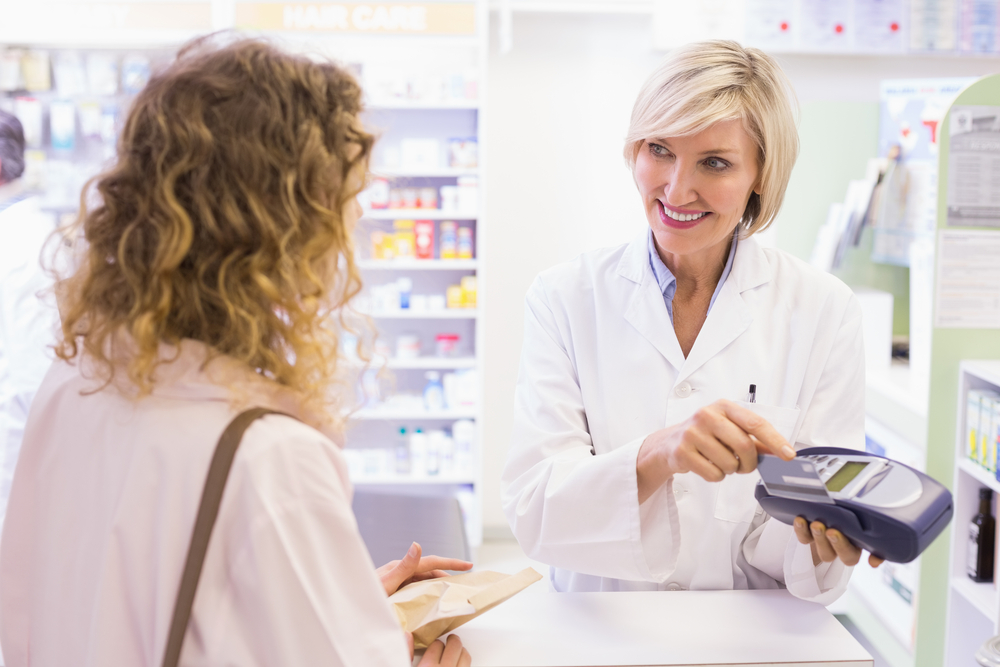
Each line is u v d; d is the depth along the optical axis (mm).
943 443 2510
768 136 1209
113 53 3557
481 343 3791
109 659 744
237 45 823
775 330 1354
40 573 844
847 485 965
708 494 1307
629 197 3949
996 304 2461
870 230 3463
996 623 2254
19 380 2113
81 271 835
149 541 750
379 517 2727
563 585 1472
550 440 1313
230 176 769
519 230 3953
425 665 979
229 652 721
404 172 3717
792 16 3578
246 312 765
